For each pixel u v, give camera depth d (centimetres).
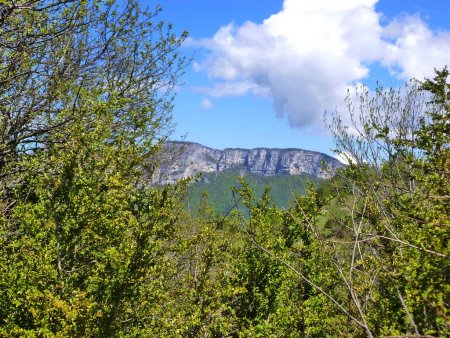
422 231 548
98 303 733
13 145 1154
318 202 973
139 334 836
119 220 763
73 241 774
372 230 748
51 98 1210
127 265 720
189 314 959
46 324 648
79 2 1184
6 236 815
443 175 631
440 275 507
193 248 936
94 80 1388
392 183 907
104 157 796
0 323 727
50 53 1242
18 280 696
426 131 689
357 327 695
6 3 931
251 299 1164
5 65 1144
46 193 762
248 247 1207
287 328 995
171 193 753
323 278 986
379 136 807
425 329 478
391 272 612
